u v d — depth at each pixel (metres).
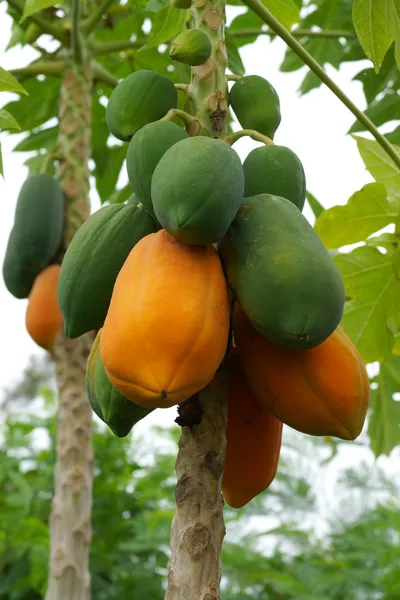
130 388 1.46
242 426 1.78
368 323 2.80
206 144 1.52
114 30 4.25
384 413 3.40
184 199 1.45
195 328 1.44
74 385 3.27
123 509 4.81
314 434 1.66
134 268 1.52
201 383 1.47
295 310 1.45
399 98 3.40
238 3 4.16
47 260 3.42
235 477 1.80
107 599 4.46
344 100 2.24
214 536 1.58
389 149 2.29
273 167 1.74
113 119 1.85
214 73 1.90
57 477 3.20
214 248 1.58
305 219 1.58
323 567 5.27
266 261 1.48
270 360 1.61
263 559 4.95
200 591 1.53
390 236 2.71
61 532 3.10
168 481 5.40
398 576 4.68
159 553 4.77
